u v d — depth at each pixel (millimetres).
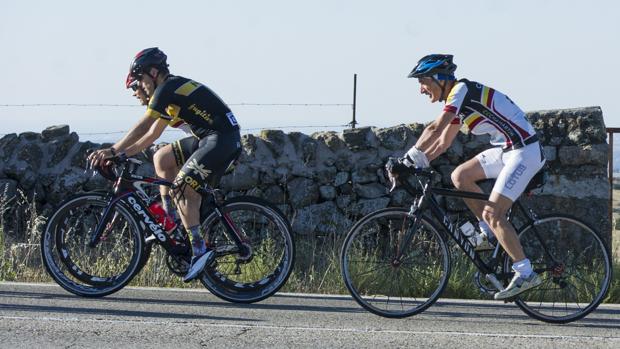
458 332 10328
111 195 12133
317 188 15953
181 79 11734
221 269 12125
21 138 16922
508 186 10734
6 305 11469
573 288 11289
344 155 15984
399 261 11609
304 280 13719
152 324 10453
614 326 10891
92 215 13344
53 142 16797
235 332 10109
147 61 11797
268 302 12109
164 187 12094
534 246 12523
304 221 15828
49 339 9648
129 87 12086
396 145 15930
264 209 11945
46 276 13891
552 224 12078
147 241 12078
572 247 13219
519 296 11188
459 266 13953
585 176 15227
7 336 9758
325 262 14672
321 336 10000
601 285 11180
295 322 10742
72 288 12219
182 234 11992
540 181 11234
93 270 13148
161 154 12180
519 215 15266
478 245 11195
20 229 16500
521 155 10781
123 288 12922
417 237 11664
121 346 9375
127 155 11961
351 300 12430
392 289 11695
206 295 12508
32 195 16641
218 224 12016
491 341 9875
